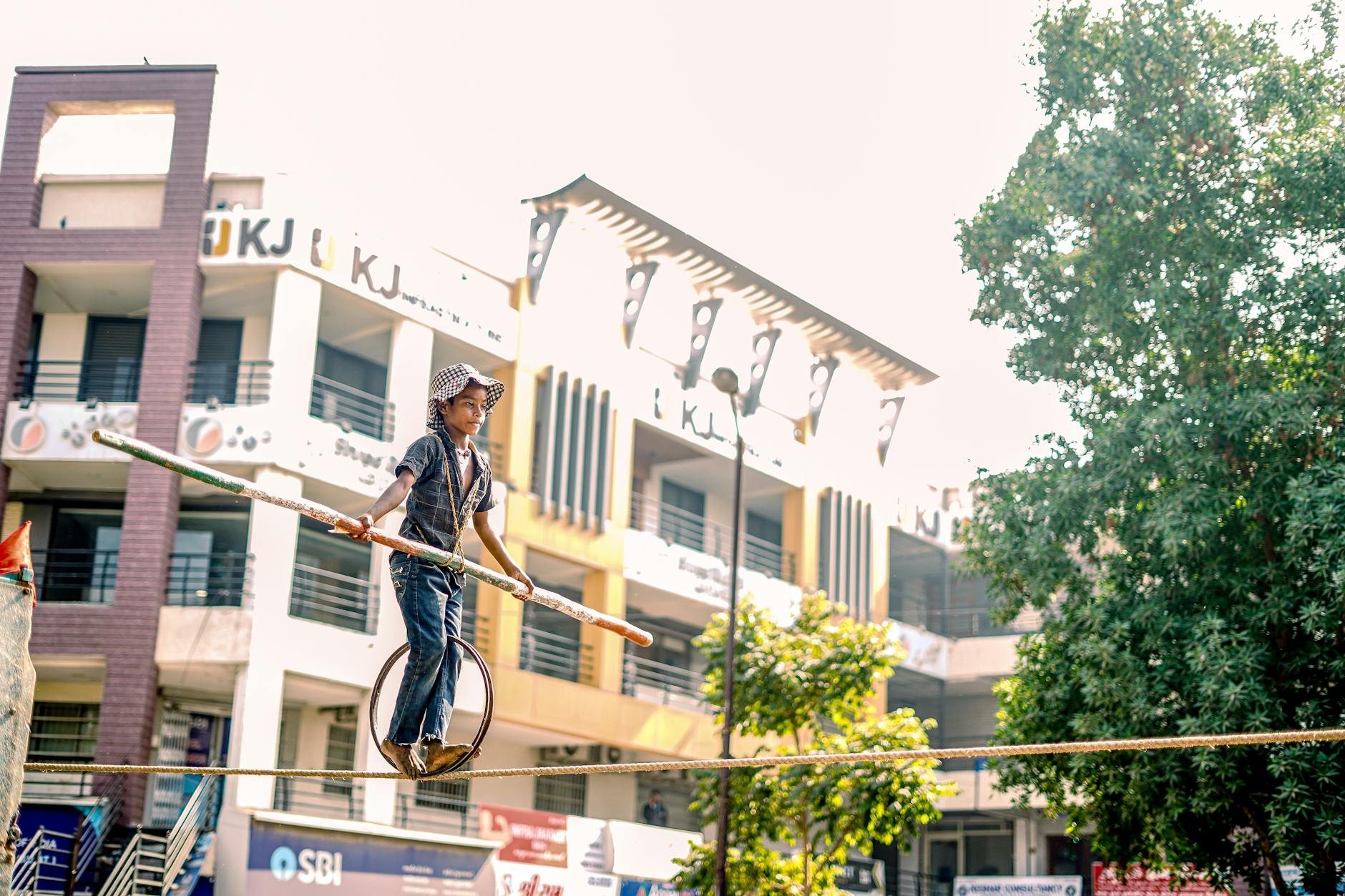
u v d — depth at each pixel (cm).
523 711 3111
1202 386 2181
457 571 634
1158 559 2173
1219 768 1977
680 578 3588
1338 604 1964
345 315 3003
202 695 2878
